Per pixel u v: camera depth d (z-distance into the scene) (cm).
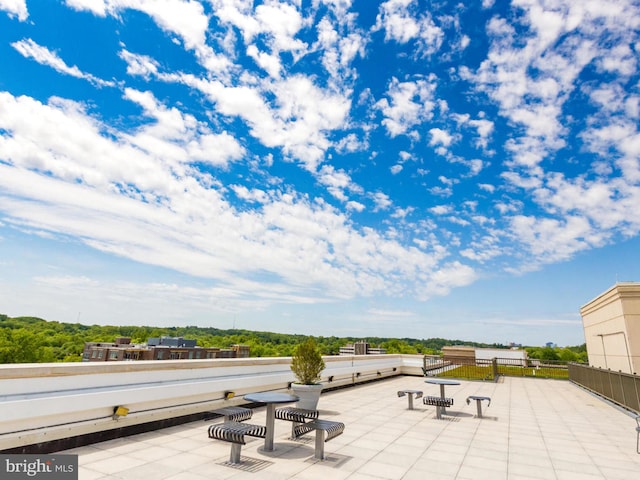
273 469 503
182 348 8481
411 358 2112
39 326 10856
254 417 837
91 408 548
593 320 1856
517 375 2159
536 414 1005
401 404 1103
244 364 899
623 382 1082
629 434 790
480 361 2386
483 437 730
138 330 12488
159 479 446
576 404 1208
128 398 604
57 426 513
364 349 3884
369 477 489
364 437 705
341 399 1168
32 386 488
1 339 6988
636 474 531
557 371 2295
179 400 715
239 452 524
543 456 612
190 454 548
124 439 604
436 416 927
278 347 8862
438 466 545
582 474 529
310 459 554
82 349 9938
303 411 664
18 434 468
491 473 523
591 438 748
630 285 1395
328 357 1318
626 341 1380
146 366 654
